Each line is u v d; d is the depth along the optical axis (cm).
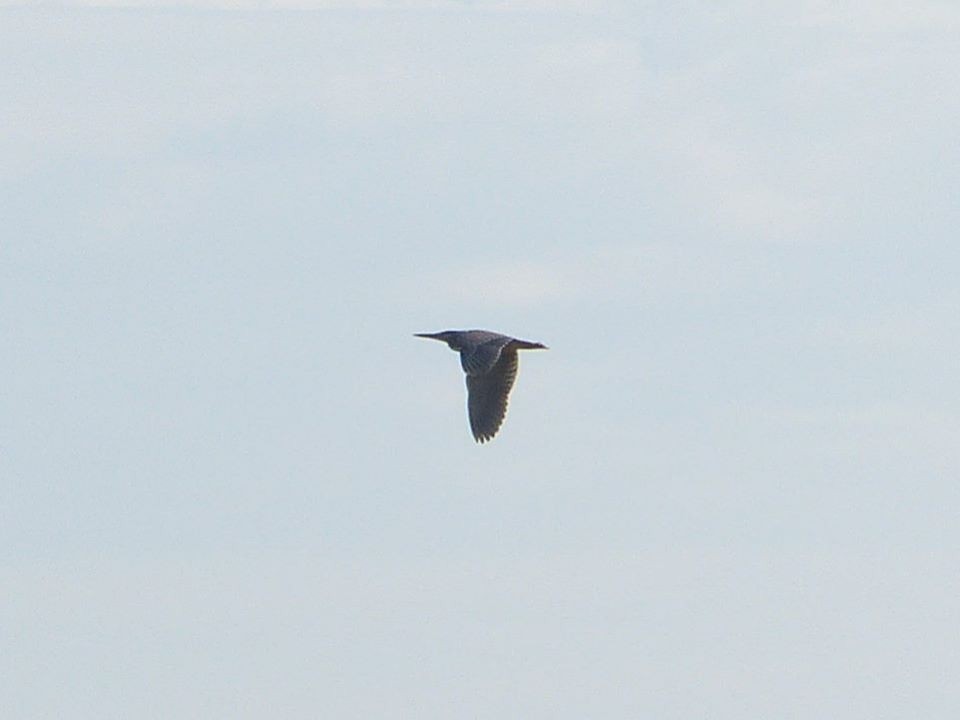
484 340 5688
